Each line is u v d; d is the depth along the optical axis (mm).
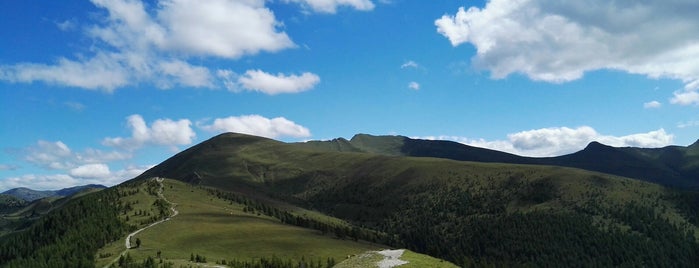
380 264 99375
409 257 103375
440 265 100312
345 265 103688
